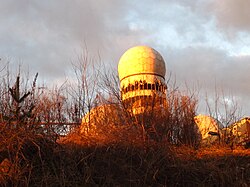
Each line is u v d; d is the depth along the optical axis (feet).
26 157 27.68
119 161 29.22
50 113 33.27
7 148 26.78
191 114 39.17
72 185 26.50
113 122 35.32
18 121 28.37
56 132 32.07
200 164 31.37
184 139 36.88
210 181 29.50
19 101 29.07
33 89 33.71
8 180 25.71
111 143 30.40
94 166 28.53
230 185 29.19
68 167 27.66
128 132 32.32
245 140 38.91
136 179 28.17
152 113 37.32
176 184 29.25
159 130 35.88
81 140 30.32
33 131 29.04
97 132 32.22
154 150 30.86
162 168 29.76
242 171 30.81
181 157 32.17
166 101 40.42
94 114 35.22
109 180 27.50
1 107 30.99
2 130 27.27
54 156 28.63
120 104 38.29
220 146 37.37
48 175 26.76
